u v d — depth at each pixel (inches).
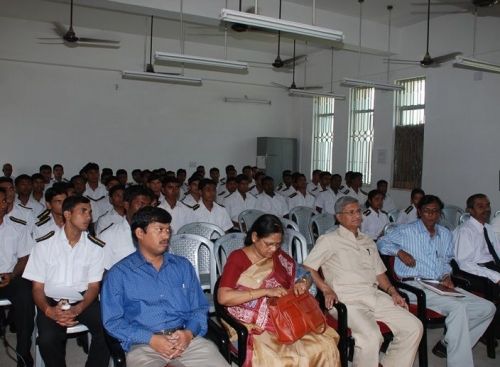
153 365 76.5
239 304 87.0
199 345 83.1
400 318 101.0
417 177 285.1
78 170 318.0
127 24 301.3
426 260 122.3
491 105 237.1
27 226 121.5
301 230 203.2
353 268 107.0
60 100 309.7
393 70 298.7
